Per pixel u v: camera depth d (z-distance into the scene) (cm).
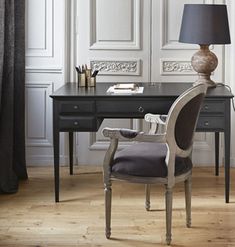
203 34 539
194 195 543
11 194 549
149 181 441
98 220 485
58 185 527
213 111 516
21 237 452
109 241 447
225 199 526
